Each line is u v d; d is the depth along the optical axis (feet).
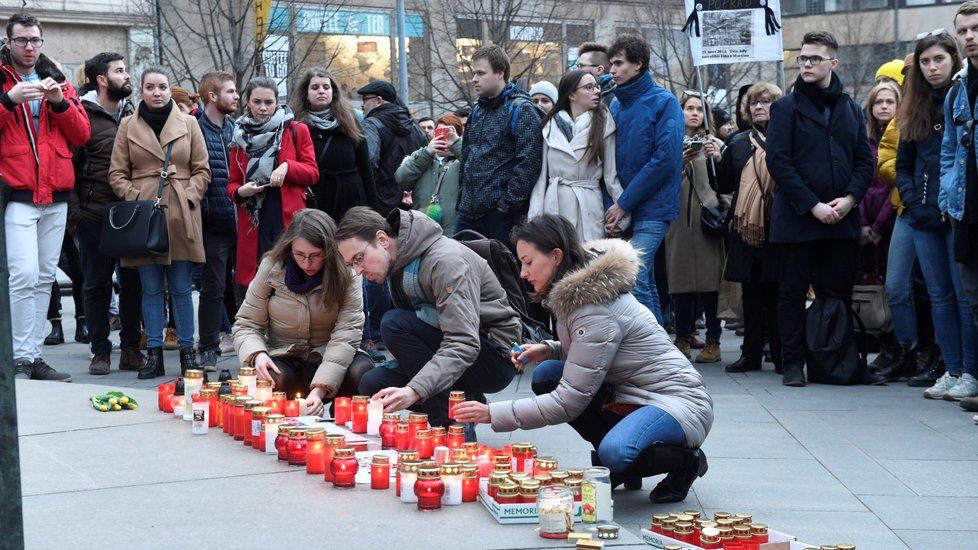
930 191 23.21
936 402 22.89
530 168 25.35
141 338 30.63
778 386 25.32
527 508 11.92
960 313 23.03
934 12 113.50
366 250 16.81
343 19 70.49
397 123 31.68
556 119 25.61
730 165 28.22
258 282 18.97
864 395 23.89
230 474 14.38
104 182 27.22
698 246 29.50
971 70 21.01
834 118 24.99
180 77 62.69
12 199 24.18
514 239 15.11
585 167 25.30
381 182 31.53
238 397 16.81
